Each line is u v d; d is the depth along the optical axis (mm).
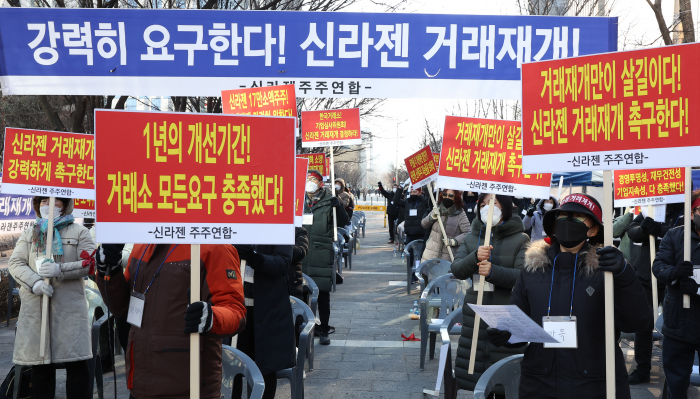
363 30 4395
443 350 4621
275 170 2549
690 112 2744
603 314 2725
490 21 4395
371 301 9734
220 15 4359
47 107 8359
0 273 8234
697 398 4379
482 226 4348
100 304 5762
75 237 4648
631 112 2826
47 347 4355
